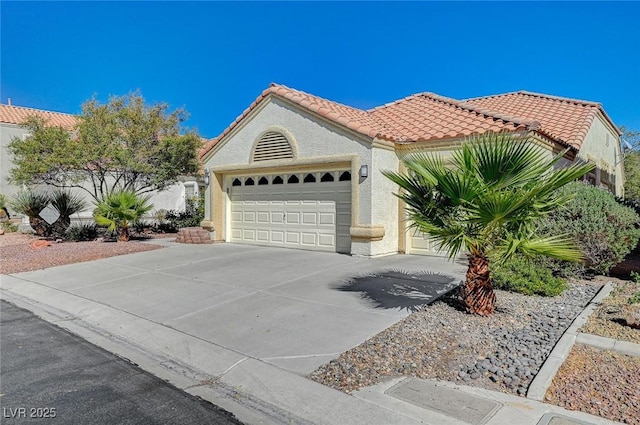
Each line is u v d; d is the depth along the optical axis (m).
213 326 6.40
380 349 5.26
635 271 9.16
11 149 20.20
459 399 4.02
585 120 13.96
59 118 29.14
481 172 5.82
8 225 22.42
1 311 7.84
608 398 3.96
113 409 4.14
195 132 20.81
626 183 28.14
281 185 14.17
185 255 12.84
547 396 4.03
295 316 6.70
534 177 5.79
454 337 5.54
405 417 3.77
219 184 15.70
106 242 16.48
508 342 5.32
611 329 5.64
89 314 7.39
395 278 9.01
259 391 4.47
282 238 14.16
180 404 4.25
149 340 6.05
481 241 5.93
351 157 11.89
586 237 8.13
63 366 5.22
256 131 14.24
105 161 18.14
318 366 4.89
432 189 6.04
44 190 20.36
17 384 4.70
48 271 11.07
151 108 19.94
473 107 12.77
